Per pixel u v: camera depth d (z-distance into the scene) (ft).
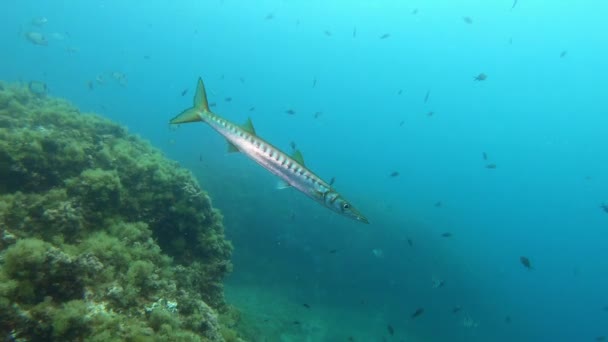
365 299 54.13
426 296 60.44
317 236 61.21
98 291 13.88
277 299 45.93
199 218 24.52
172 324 14.69
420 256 67.82
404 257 65.21
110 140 27.12
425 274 64.13
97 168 19.90
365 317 50.83
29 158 18.29
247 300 42.47
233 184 69.82
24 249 11.75
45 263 11.98
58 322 10.78
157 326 14.39
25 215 15.98
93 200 18.12
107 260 15.70
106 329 12.04
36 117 25.03
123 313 14.14
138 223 20.06
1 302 10.55
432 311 58.59
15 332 10.50
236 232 55.67
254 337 33.71
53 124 25.27
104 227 18.39
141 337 12.61
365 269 59.11
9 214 15.62
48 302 11.52
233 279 46.32
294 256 55.98
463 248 90.99
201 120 16.38
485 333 62.80
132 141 31.89
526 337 74.49
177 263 23.45
